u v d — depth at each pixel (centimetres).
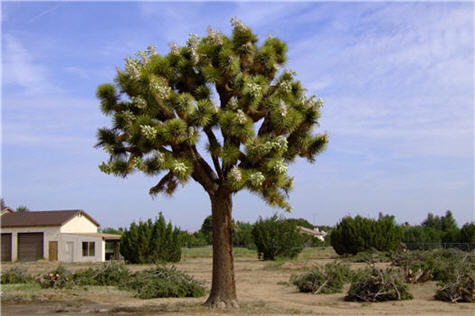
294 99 1156
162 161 1001
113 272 1844
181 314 1067
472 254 2020
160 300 1407
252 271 2564
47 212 4494
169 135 1009
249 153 1048
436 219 7800
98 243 4059
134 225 3566
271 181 1064
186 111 1042
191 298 1456
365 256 2547
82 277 1834
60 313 1163
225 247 1158
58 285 1769
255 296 1524
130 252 3512
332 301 1389
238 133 1036
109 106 1129
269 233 3581
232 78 1141
